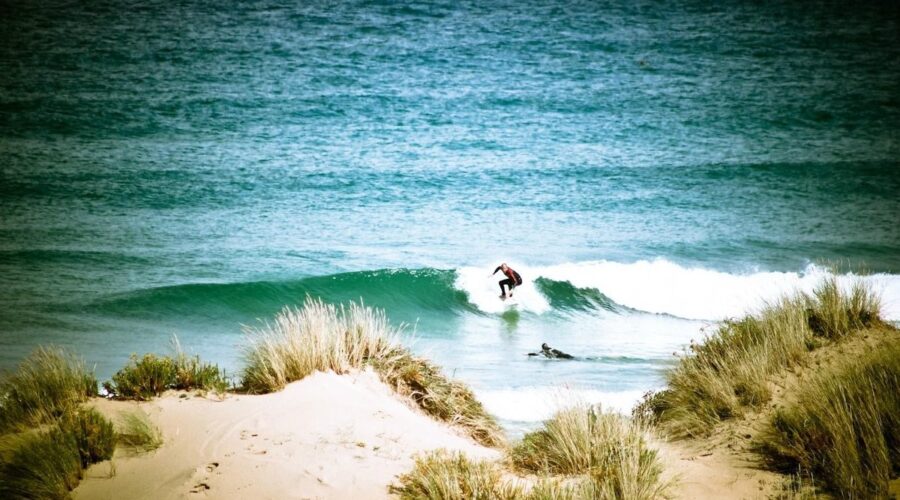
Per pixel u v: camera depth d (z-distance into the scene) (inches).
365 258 2385.6
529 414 1162.6
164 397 799.1
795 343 888.9
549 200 3043.8
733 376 885.8
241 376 918.4
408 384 906.7
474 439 872.3
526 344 1764.3
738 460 703.1
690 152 3735.2
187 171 3208.7
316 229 2659.9
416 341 1784.0
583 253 2491.4
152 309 1910.7
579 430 730.8
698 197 3152.1
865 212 3002.0
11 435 688.4
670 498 613.9
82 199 2861.7
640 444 697.0
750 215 2950.3
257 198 2955.2
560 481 629.9
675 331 1909.4
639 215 2923.2
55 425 694.5
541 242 2583.7
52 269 2177.7
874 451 622.8
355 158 3440.0
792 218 2920.8
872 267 2372.0
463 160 3467.0
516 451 761.6
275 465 632.4
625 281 2237.9
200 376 852.0
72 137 3604.8
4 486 589.9
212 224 2677.2
